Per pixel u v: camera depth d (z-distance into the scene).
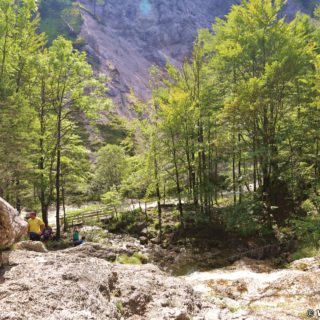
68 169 24.34
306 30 23.94
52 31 74.56
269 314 5.41
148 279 6.14
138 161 23.61
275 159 18.75
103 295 5.05
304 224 14.56
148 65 84.50
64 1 86.00
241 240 18.75
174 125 20.95
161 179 22.53
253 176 20.33
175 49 91.56
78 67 22.02
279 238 17.38
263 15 20.17
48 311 3.96
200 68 22.86
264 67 19.50
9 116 17.47
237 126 18.94
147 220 24.38
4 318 3.57
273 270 8.98
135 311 5.10
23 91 21.72
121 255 11.77
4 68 20.42
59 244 19.45
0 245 5.43
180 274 15.45
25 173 19.11
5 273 5.15
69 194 30.83
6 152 16.36
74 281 5.01
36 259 5.99
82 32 77.31
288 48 18.81
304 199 19.92
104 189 36.06
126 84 70.75
